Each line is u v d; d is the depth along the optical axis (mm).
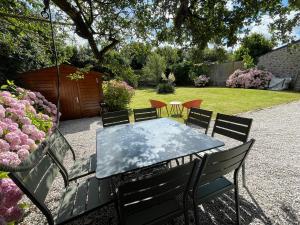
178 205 1476
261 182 2385
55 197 2365
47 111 4426
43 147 1729
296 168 2686
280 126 4703
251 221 1778
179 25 2211
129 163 1573
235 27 2066
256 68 12914
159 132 2357
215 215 1892
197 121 3029
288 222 1737
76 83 7441
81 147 4242
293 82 11156
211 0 2102
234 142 3891
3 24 3186
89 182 1893
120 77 4059
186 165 1222
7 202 1517
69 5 2289
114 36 3074
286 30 1969
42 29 3322
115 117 3250
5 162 1664
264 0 1865
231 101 8352
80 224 1894
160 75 18422
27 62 7926
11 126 2133
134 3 2482
